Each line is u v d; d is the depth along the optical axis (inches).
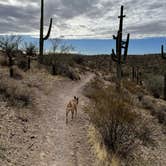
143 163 403.5
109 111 402.6
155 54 4500.5
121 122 395.5
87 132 411.5
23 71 815.1
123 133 418.6
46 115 470.3
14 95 481.4
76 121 466.0
